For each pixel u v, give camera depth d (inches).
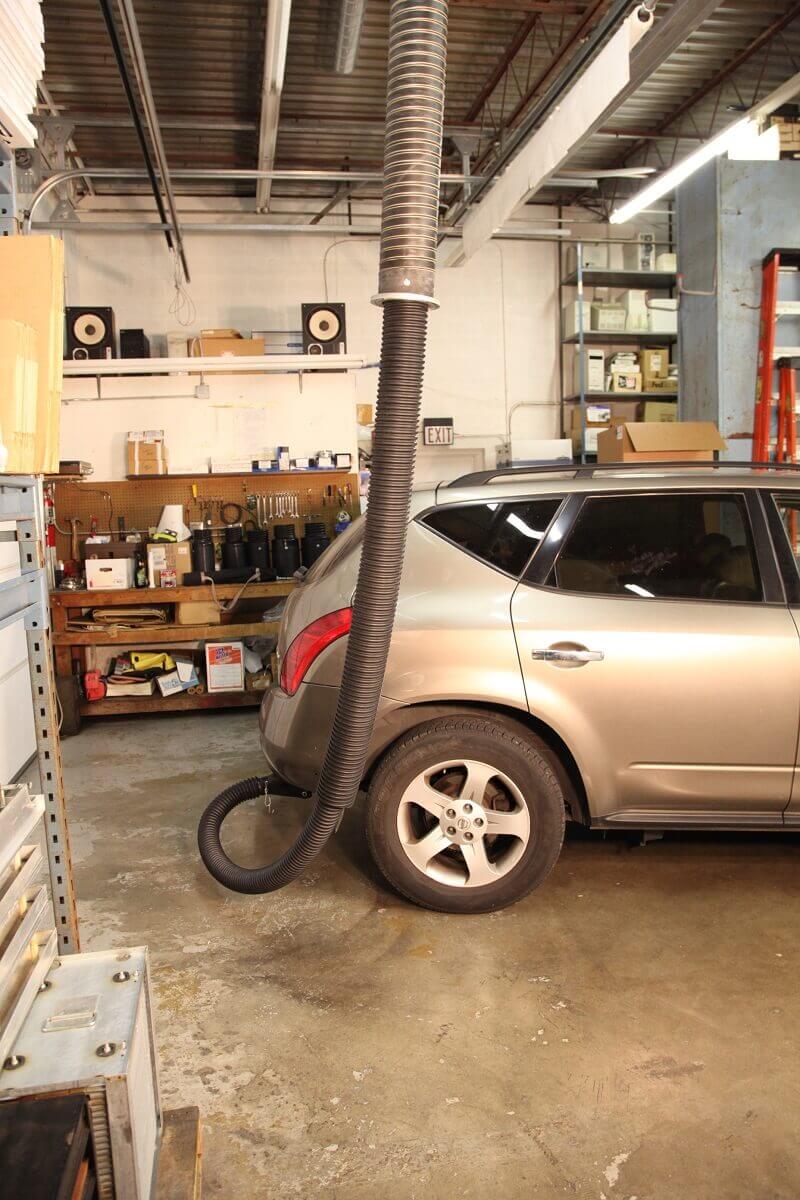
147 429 249.6
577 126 192.2
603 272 392.5
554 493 111.6
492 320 408.8
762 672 104.0
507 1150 71.0
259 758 188.9
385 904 114.1
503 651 104.3
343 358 246.4
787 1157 69.6
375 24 261.1
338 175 310.2
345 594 107.1
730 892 114.8
